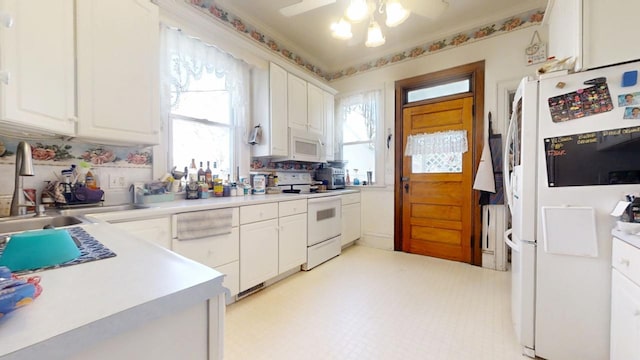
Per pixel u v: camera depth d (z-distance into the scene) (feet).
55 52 4.12
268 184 10.36
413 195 11.27
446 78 10.46
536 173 4.75
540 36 8.66
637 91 4.09
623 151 4.14
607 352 4.22
